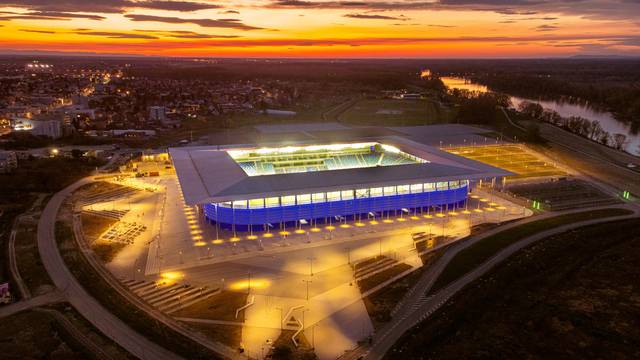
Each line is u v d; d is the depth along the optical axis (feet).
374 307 266.36
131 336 237.66
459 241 360.07
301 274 304.30
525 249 347.97
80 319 252.83
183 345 228.43
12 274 307.37
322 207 392.47
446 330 247.70
